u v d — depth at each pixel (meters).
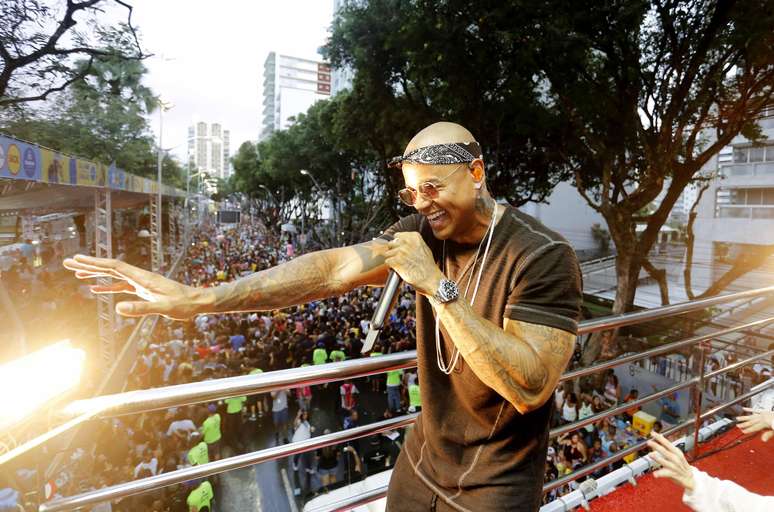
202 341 12.85
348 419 9.95
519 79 11.38
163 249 27.36
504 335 0.91
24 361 0.95
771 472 2.29
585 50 9.32
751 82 9.95
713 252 19.02
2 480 1.06
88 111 17.34
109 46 9.74
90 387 8.73
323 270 1.18
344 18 13.54
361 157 28.59
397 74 13.90
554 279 0.96
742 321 13.86
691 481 1.49
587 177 15.52
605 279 24.81
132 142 21.39
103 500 1.23
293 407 11.61
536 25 9.73
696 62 9.39
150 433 7.86
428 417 1.19
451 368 1.09
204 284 22.69
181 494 6.70
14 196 10.16
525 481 1.08
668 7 9.22
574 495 2.04
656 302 20.28
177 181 43.66
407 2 12.09
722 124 11.33
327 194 35.56
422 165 1.01
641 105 10.98
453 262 1.16
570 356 0.97
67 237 26.00
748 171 17.67
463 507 1.09
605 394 10.74
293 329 14.88
